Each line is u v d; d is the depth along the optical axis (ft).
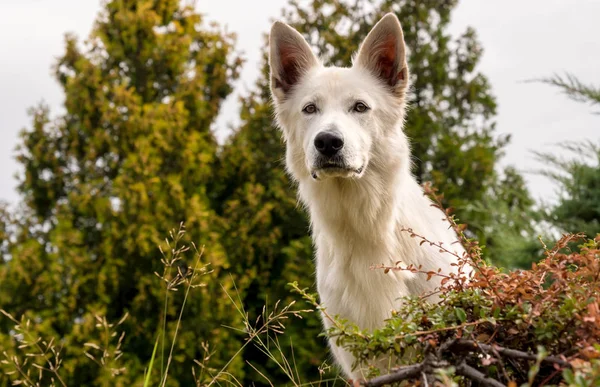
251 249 55.06
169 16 65.26
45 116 62.08
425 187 10.62
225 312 51.19
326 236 17.21
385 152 17.42
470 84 64.64
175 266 51.60
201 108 61.31
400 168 17.52
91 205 53.42
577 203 26.91
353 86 17.81
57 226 56.49
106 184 56.80
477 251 10.50
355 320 16.43
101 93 56.95
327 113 17.42
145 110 56.54
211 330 50.11
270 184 59.11
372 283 16.19
